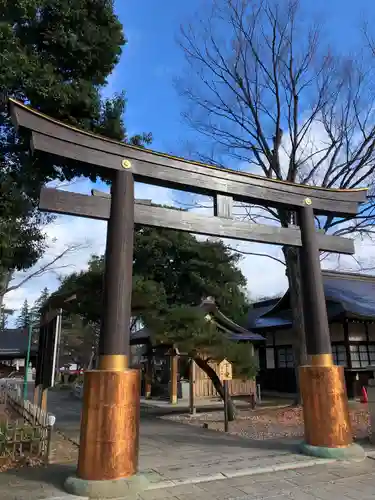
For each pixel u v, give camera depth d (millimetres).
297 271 14164
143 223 6211
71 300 11734
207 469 5637
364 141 14922
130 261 5688
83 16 8984
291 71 15000
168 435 9055
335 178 14828
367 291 20531
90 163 5828
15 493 4629
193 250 22016
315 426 6426
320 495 4617
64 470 5648
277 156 15336
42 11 8859
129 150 6172
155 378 20672
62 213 5602
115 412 4863
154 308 14633
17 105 5367
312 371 6641
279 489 4824
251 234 7082
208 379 15984
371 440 7219
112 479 4633
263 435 8914
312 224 7625
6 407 12484
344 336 16953
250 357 10352
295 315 13930
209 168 6914
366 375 16797
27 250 9961
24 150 8664
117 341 5215
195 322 10281
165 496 4574
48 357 8492
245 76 15344
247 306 24453
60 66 9297
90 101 8836
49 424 6426
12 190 8055
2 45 7746
